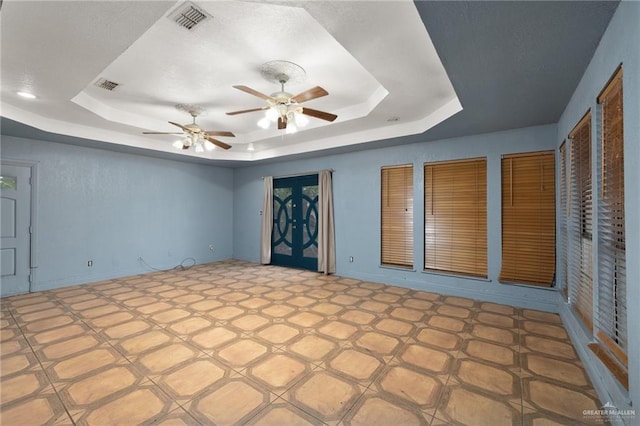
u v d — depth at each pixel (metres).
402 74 2.76
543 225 3.71
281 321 3.36
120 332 3.05
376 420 1.82
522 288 3.83
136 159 5.76
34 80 2.84
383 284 4.99
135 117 4.32
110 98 3.71
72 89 3.03
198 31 2.32
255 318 3.45
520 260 3.86
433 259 4.57
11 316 3.49
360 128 4.50
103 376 2.26
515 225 3.90
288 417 1.84
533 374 2.29
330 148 5.11
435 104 3.52
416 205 4.70
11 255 4.36
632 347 1.47
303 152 5.48
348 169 5.50
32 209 4.53
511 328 3.14
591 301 2.32
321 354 2.61
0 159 4.21
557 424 1.78
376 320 3.38
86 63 2.51
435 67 2.62
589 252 2.41
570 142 2.89
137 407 1.92
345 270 5.53
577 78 2.42
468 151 4.22
